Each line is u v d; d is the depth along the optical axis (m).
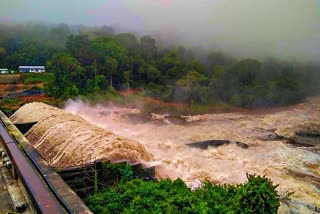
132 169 17.73
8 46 121.50
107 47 86.81
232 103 81.25
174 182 15.14
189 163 27.50
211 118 64.81
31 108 35.34
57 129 24.53
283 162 31.27
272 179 26.56
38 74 89.12
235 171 28.02
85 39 87.19
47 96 67.12
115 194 13.59
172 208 11.95
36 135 26.41
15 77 84.62
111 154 19.48
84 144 20.91
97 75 76.00
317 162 31.19
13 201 6.90
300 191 24.06
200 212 11.84
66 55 72.69
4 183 7.86
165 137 44.22
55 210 5.01
